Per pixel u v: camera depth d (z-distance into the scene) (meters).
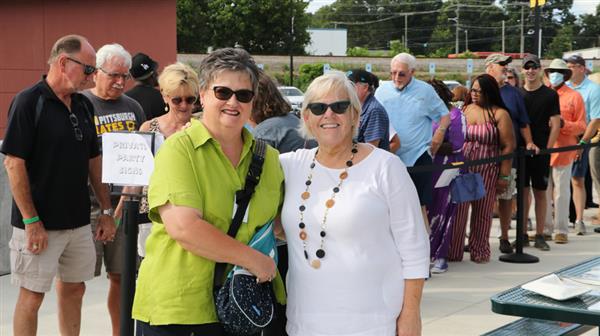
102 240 4.75
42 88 4.31
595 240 8.80
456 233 7.61
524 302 3.18
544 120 8.14
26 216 4.25
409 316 3.06
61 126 4.33
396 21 122.81
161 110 6.81
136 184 3.56
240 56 3.04
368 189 3.04
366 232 3.01
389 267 3.07
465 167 7.02
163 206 2.92
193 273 2.95
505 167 7.61
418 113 6.86
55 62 4.32
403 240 3.07
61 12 19.00
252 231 3.05
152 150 3.53
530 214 10.27
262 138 4.20
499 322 5.69
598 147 9.28
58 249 4.42
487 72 7.93
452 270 7.33
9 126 4.22
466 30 108.06
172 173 2.92
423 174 6.74
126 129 5.46
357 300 3.02
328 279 3.03
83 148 4.46
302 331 3.10
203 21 63.94
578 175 9.09
